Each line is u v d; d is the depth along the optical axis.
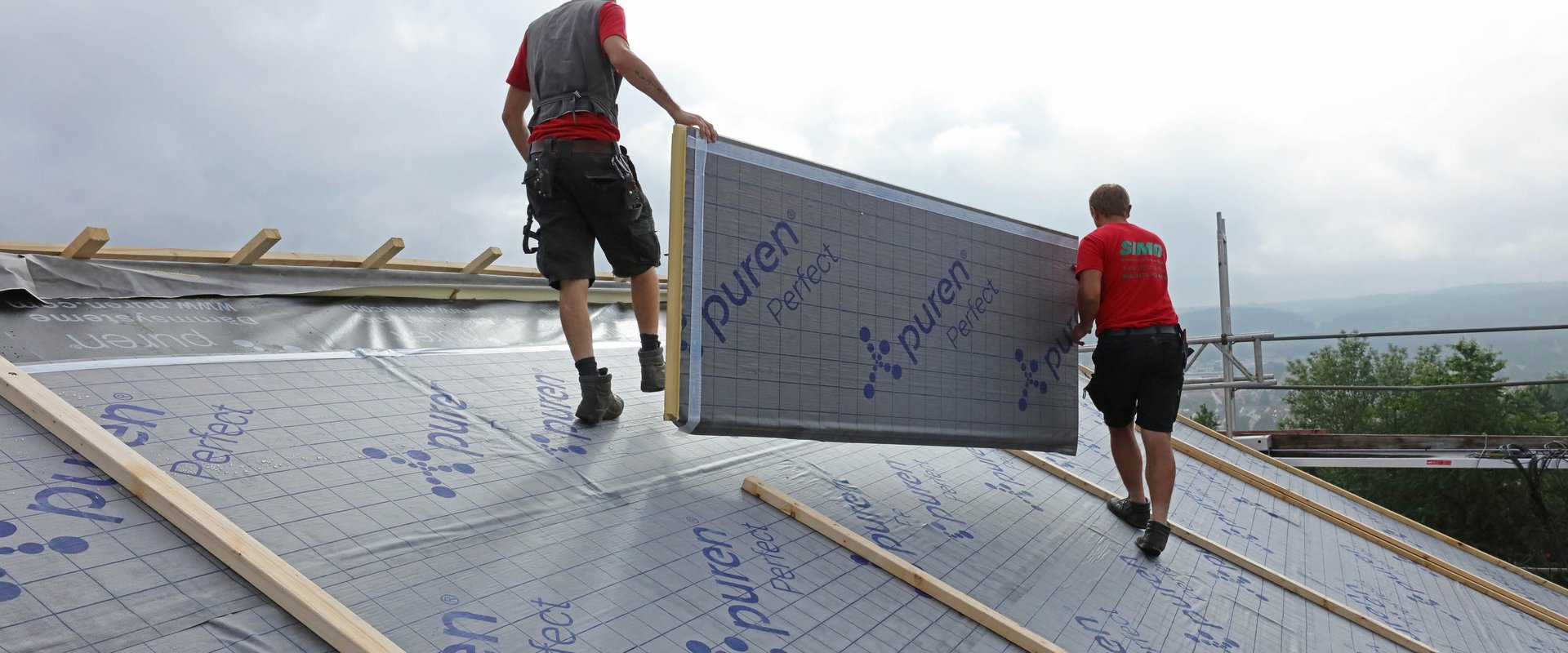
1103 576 3.23
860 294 3.14
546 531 2.33
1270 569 3.99
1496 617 4.71
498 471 2.62
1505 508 28.20
